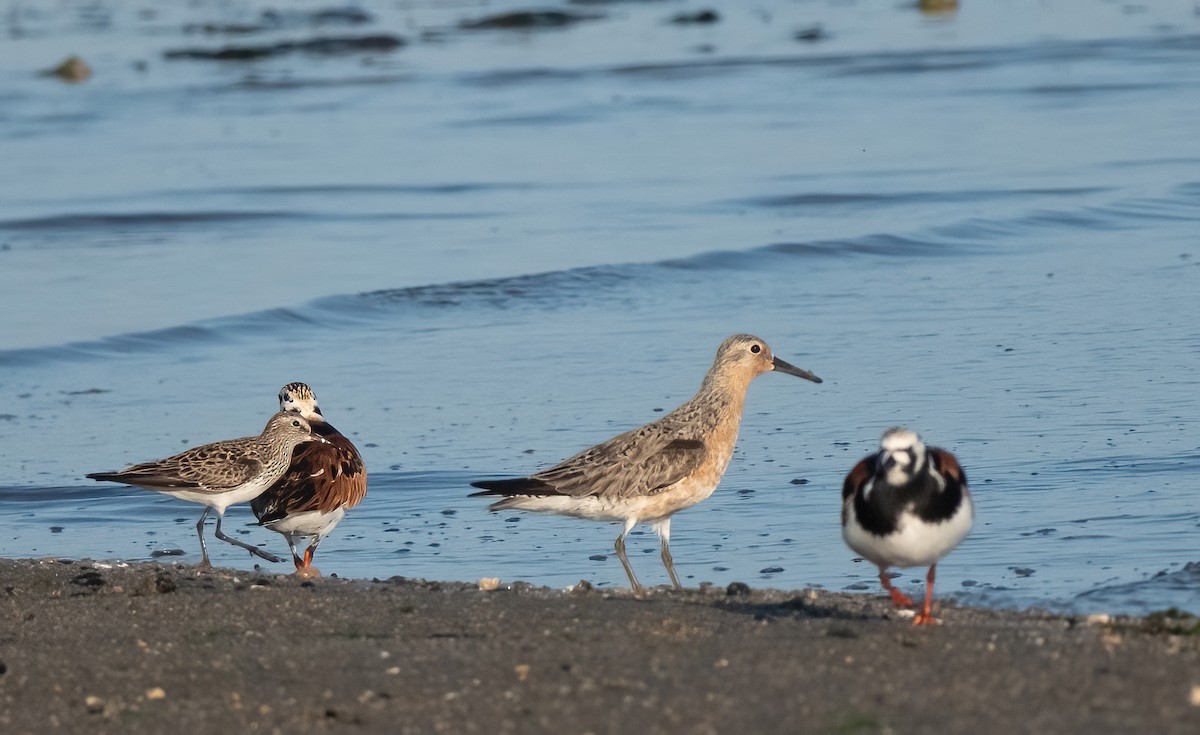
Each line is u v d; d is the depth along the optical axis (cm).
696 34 5700
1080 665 844
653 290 2283
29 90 4569
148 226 2798
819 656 882
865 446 1529
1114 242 2428
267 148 3588
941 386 1711
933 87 4194
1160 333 1881
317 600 1083
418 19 6400
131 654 949
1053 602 1080
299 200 2991
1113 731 737
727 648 910
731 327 2053
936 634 929
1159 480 1373
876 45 5178
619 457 1197
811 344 1933
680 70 4738
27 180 3222
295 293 2295
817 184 2970
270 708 839
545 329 2097
